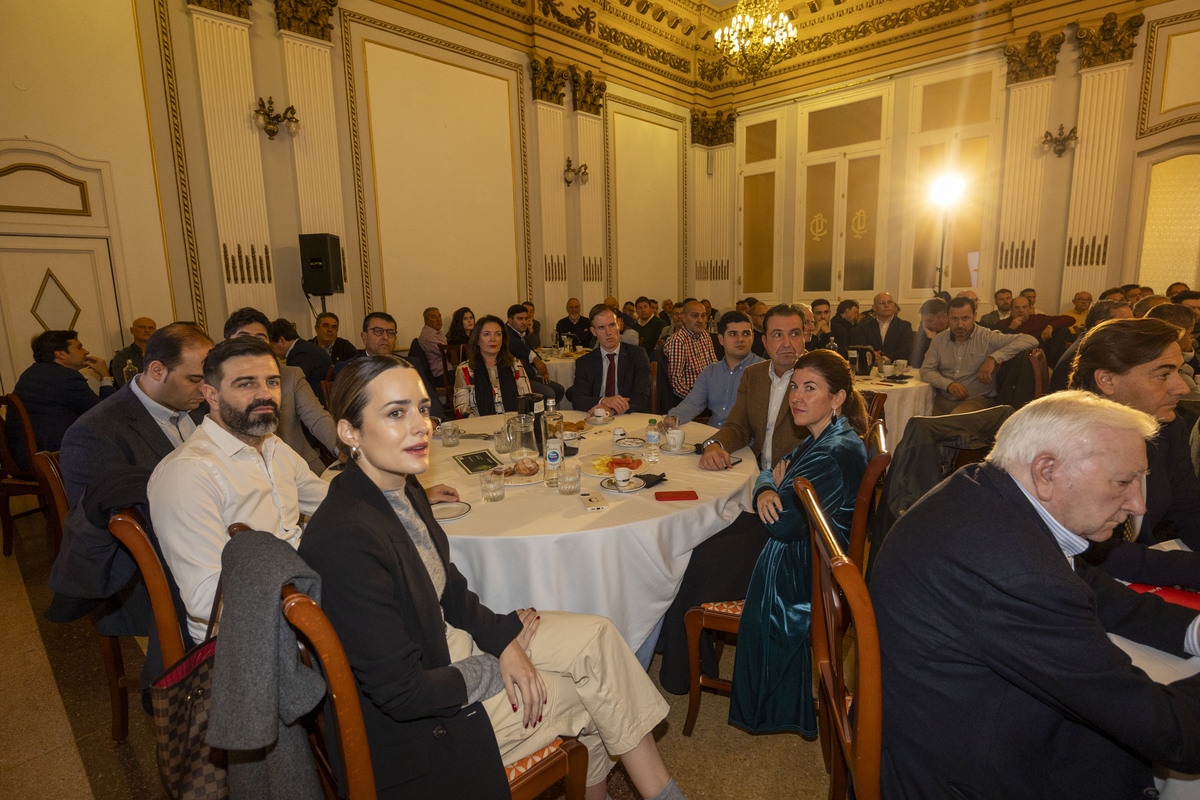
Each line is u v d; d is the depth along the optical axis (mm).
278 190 5887
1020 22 7516
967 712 1107
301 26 5871
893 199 8906
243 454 1676
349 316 6484
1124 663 976
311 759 1134
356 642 1119
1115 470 1021
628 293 9688
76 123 4828
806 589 1833
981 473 1168
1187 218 7297
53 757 2061
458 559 1797
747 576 2082
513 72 7871
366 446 1250
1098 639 984
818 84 9391
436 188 7180
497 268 7898
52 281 4863
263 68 5711
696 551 2158
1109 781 1107
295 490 1857
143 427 1907
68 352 3967
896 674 1162
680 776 1903
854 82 9023
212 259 5535
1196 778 1087
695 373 4887
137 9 5008
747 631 1885
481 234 7684
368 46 6465
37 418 3814
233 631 981
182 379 1910
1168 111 6824
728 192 10609
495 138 7734
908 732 1148
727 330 3334
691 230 10641
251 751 1100
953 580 1082
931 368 4934
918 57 8430
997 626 1036
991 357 4527
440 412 3516
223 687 971
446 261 7352
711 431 3078
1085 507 1051
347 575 1123
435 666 1287
